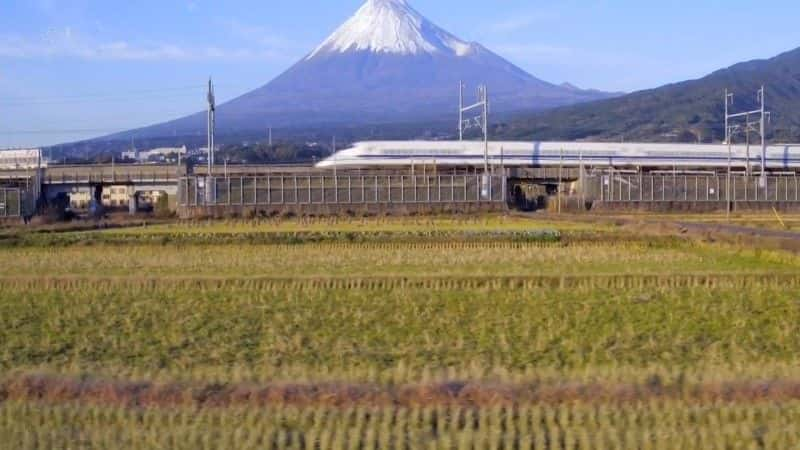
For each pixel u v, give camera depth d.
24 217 66.94
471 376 17.78
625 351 20.92
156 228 56.94
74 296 29.05
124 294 29.41
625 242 44.88
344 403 16.30
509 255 39.41
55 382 17.55
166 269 34.72
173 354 20.80
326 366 19.12
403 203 72.31
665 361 19.81
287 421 15.49
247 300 28.08
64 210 77.19
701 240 44.25
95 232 52.28
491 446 14.36
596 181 76.00
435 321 24.45
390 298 28.20
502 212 70.94
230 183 71.31
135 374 18.36
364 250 42.16
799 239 40.38
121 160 146.38
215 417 15.73
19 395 17.12
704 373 18.02
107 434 15.04
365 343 21.78
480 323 24.12
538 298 28.09
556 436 14.69
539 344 21.52
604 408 15.89
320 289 30.16
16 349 21.45
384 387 17.06
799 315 25.42
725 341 22.11
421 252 40.97
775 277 31.47
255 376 17.98
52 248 44.12
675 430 14.98
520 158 90.25
